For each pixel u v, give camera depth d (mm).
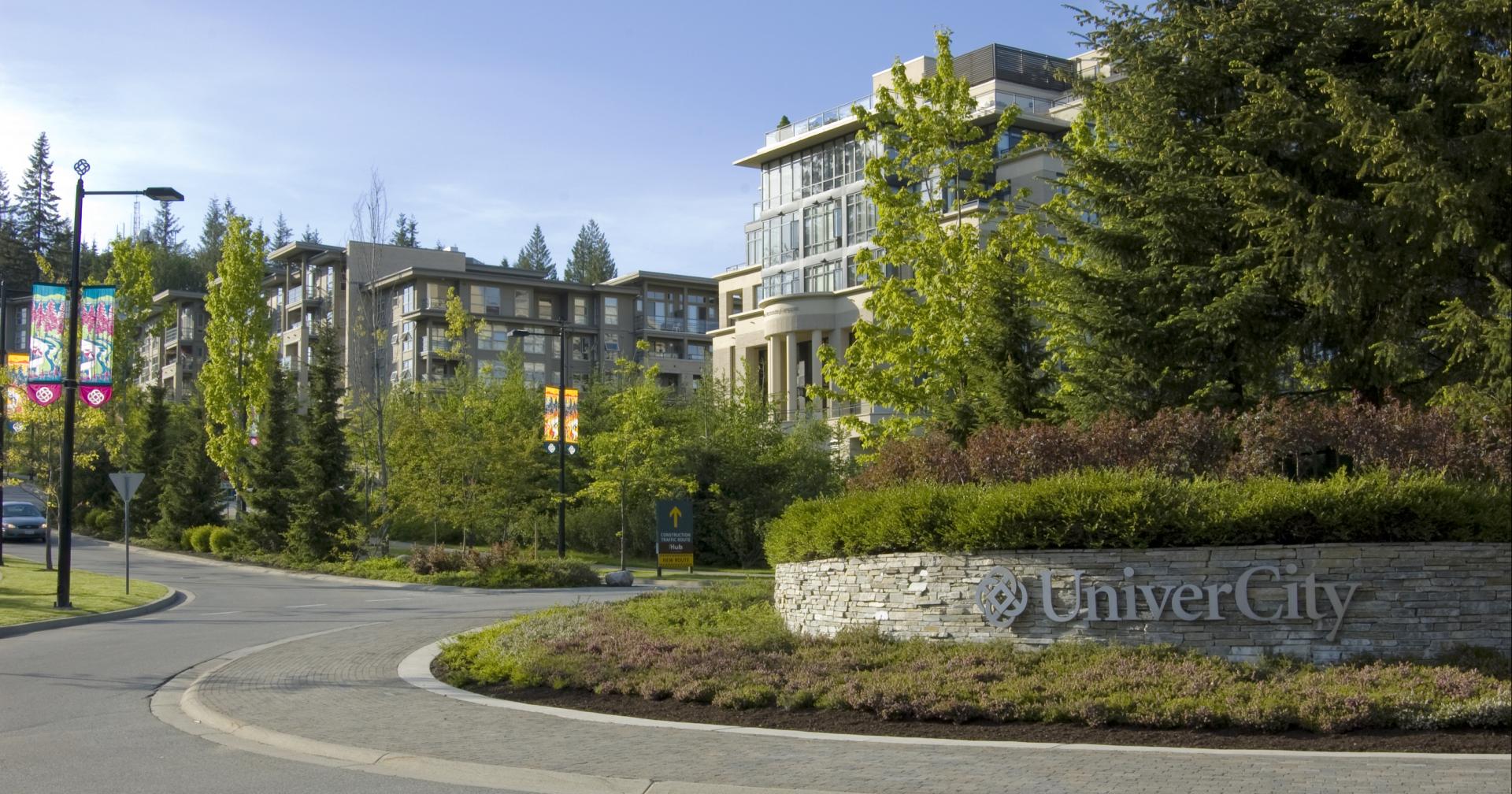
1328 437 13555
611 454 38938
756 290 66062
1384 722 9562
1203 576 11820
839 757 9117
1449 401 13977
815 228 59938
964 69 58719
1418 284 15422
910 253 24125
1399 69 16188
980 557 12750
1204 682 10555
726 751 9406
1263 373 17094
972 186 24922
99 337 24484
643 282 91188
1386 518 11617
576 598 26641
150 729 11242
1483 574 11359
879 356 24469
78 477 59531
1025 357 21031
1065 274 17578
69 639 19047
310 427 38719
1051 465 14664
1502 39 14492
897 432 24984
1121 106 17891
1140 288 17172
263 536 41562
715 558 43219
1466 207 14242
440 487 36500
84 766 9562
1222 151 15867
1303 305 16828
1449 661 10977
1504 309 14008
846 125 57344
